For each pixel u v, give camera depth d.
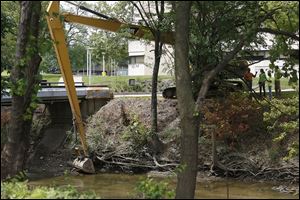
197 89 17.02
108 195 16.97
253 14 16.42
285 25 16.77
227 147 22.52
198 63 20.61
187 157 12.30
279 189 19.27
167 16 21.53
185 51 12.46
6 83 13.09
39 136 29.55
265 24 17.55
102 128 27.34
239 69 23.78
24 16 12.94
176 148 24.09
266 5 16.36
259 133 22.66
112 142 25.64
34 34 13.33
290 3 15.98
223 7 16.95
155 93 25.27
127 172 24.30
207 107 22.27
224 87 24.56
